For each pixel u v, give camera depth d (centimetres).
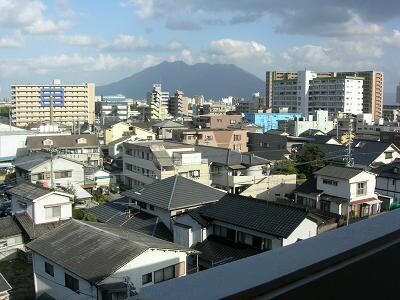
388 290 171
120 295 1257
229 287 124
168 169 3272
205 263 1761
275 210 1808
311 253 151
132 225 2128
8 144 4875
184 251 1462
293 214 1750
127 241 1447
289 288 134
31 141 4566
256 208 1861
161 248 1398
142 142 3909
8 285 1426
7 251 2083
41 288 1550
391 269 173
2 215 2795
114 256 1370
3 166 4347
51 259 1452
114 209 2341
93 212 2380
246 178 3306
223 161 3431
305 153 3806
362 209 2658
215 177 3441
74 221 1719
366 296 161
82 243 1515
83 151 4594
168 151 3506
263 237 1731
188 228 1889
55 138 4634
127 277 1240
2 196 3319
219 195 2191
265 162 3447
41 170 3400
